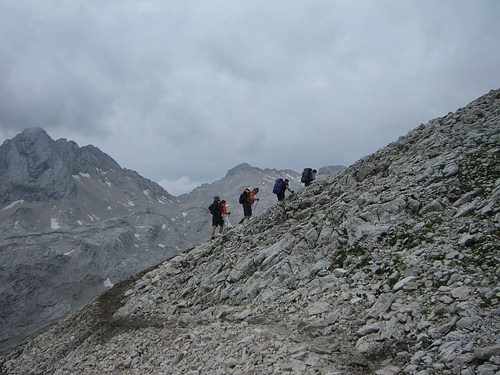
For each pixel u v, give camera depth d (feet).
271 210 92.32
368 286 49.37
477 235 46.96
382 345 37.99
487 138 66.33
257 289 64.08
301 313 51.21
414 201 60.29
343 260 58.39
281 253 68.59
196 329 57.98
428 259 47.57
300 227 72.02
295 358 39.04
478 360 31.09
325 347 40.81
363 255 56.49
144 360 55.42
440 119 85.46
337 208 70.79
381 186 69.46
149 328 69.21
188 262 93.30
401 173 70.95
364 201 67.56
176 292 81.97
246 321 55.52
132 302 86.07
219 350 46.37
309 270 61.05
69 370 65.87
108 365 59.77
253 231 88.79
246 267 72.69
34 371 76.48
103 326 79.56
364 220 62.75
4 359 94.07
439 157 68.28
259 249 76.28
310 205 84.74
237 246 85.61
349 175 84.28
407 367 33.53
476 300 37.52
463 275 42.19
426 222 55.16
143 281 95.50
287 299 56.80
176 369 46.60
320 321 46.88
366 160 88.22
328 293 52.80
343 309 47.11
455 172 61.67
